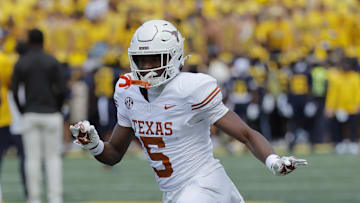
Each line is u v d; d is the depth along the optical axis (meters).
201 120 12.89
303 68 44.81
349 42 57.09
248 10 56.53
